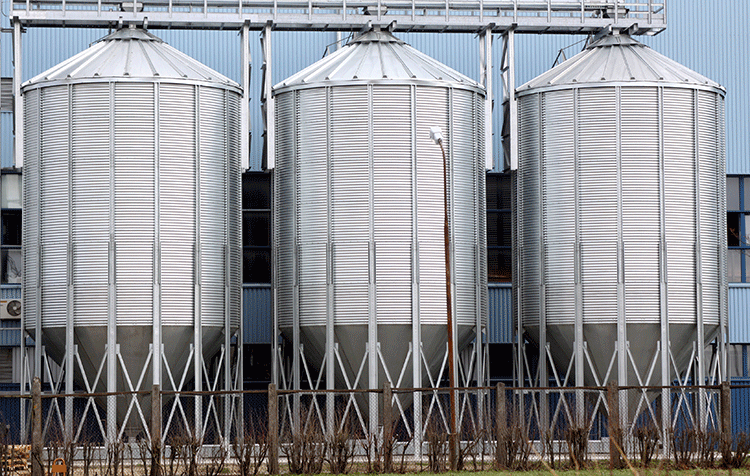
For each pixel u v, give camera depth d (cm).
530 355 5022
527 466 3322
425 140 4259
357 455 3603
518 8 4778
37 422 3041
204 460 3522
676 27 5366
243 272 5056
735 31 5359
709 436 3412
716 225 4441
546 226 4444
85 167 4091
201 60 5119
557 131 4444
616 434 3316
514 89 4647
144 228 4069
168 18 4475
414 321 4156
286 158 4381
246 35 4522
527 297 4528
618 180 4319
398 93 4253
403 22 4609
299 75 4469
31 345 4866
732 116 5356
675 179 4347
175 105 4166
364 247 4184
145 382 4094
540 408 4403
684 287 4322
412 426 4428
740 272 5309
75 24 4494
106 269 4038
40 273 4131
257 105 5128
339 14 4625
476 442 3353
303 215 4288
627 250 4294
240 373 4350
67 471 3105
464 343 4384
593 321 4300
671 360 4309
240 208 4409
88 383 4150
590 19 4703
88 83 4119
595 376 4281
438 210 4250
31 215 4209
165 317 4062
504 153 4834
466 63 5259
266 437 3381
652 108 4350
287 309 4338
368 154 4219
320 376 4247
